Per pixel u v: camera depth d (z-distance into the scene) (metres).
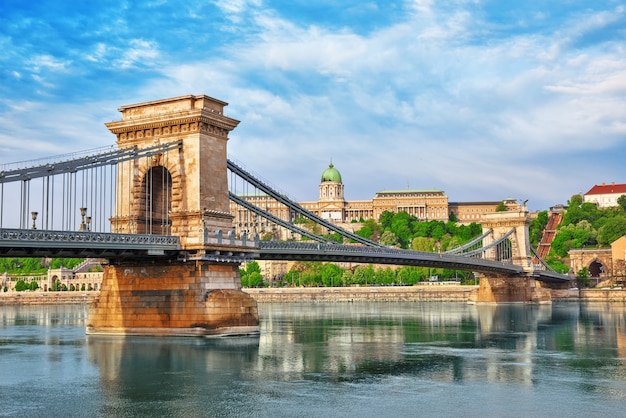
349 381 58.41
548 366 66.75
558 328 108.31
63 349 77.12
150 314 83.81
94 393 53.97
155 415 47.56
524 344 84.81
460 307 183.50
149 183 88.31
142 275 84.81
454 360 70.25
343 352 75.62
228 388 55.50
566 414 47.84
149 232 87.56
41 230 66.06
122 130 87.06
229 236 84.69
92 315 87.56
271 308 189.88
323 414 47.66
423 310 168.62
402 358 71.38
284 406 49.72
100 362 66.94
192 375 60.56
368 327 110.75
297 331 102.38
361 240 123.31
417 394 53.59
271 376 60.28
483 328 108.75
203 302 81.50
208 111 83.44
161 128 85.25
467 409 49.00
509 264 192.25
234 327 82.62
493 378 60.12
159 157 84.94
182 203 83.25
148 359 68.25
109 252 74.88
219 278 84.19
